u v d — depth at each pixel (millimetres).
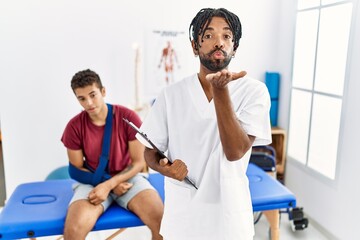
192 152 1011
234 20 912
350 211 2035
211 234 1057
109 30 2525
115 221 1604
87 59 2531
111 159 1778
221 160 950
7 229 1508
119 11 2514
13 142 2516
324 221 2291
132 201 1660
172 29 2621
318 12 2303
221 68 933
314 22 2359
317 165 2391
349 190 2033
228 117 788
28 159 2566
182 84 1046
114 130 1759
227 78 716
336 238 2174
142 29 2574
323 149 2320
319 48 2314
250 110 920
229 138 815
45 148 2580
